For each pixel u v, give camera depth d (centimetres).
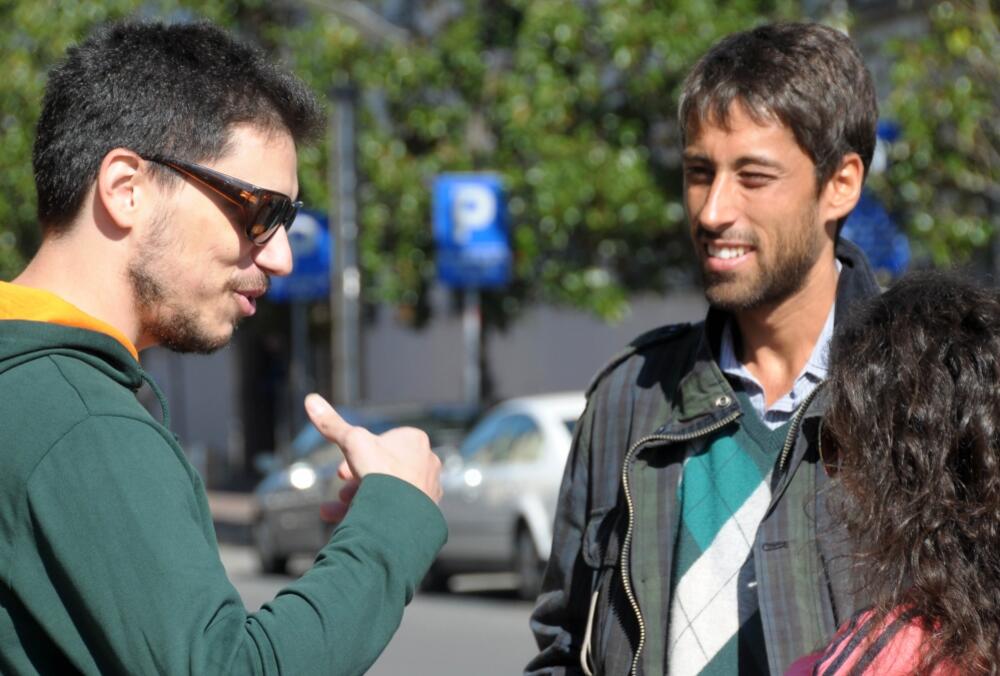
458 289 2197
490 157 2127
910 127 1602
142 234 326
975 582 268
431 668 1256
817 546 369
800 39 408
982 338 282
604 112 2002
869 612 280
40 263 330
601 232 2008
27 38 2189
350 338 1992
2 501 292
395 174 2139
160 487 293
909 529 272
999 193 1639
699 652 380
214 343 337
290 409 3931
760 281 402
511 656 1309
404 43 2161
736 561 383
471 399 2052
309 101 347
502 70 2156
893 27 1830
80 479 289
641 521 397
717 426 394
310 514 1975
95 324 312
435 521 323
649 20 1905
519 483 1577
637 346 425
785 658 362
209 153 328
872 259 1453
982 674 264
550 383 3491
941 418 277
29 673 295
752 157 401
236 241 332
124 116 326
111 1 2164
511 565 1595
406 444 337
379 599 307
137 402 310
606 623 401
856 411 285
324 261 2117
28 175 2181
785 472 381
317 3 2017
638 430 409
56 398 296
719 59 411
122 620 283
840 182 412
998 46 1527
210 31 341
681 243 2031
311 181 2080
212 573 290
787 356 408
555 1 2000
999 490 271
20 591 290
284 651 290
